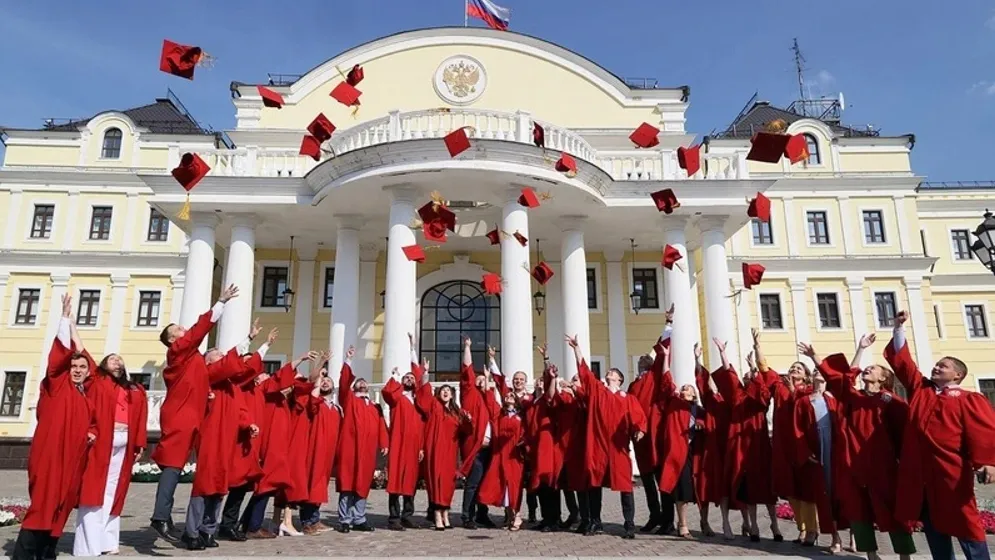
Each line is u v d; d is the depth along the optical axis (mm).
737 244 26656
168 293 26344
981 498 13953
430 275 23234
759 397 8266
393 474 9242
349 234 19297
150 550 7184
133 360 25625
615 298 23094
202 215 19172
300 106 23938
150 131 28422
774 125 8773
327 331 22703
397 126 17375
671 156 19688
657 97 24453
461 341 22969
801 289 26234
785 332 25844
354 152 16828
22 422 25094
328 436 8984
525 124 17312
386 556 6809
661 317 23047
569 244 19219
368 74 24000
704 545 7918
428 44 24203
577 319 18641
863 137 27922
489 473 9367
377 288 22781
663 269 23438
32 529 6098
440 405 9797
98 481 6770
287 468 8383
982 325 31594
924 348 25516
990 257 11977
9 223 26781
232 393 7738
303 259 23141
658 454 8906
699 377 9070
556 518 9359
